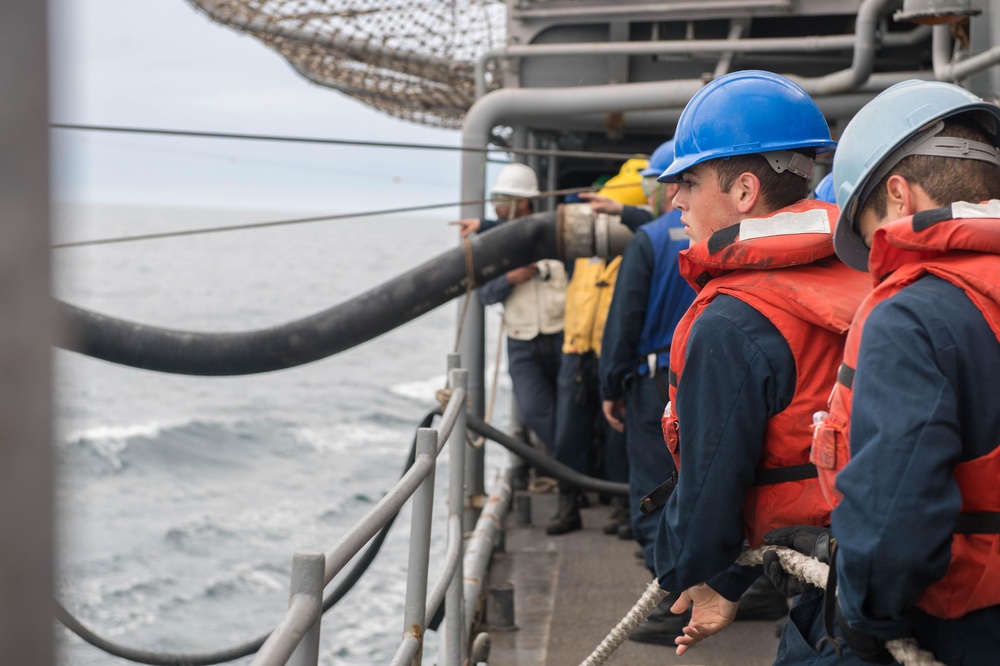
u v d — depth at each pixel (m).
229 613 17.83
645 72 5.86
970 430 1.24
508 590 4.04
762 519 1.76
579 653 3.77
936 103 1.40
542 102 5.37
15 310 0.37
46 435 0.38
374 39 6.36
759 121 1.83
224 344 4.41
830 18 5.86
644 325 4.04
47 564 0.39
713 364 1.71
